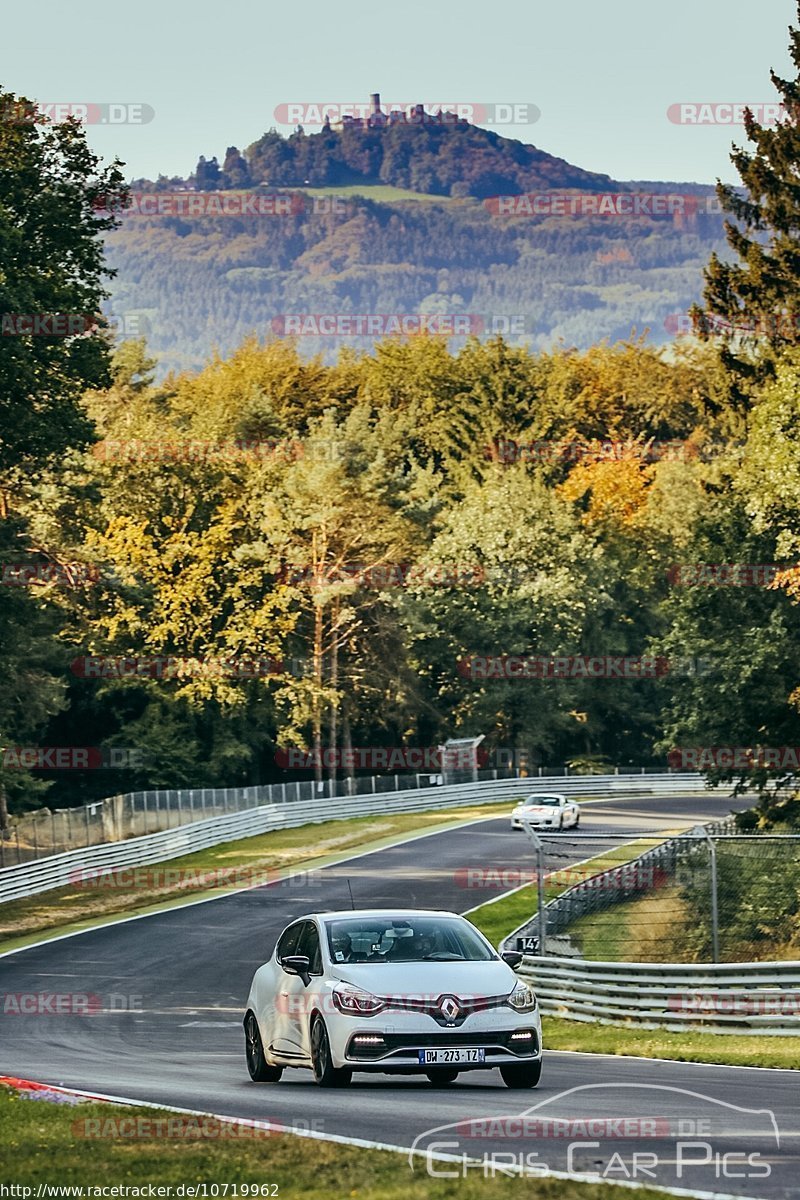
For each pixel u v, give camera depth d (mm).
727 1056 52938
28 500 171750
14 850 133875
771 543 122625
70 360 127375
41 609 156125
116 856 148750
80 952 102750
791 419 116125
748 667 117625
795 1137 33531
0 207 115875
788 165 153500
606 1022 69500
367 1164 30219
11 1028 68750
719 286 158875
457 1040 41125
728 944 95375
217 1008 77688
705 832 115938
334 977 42562
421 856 160000
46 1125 35906
